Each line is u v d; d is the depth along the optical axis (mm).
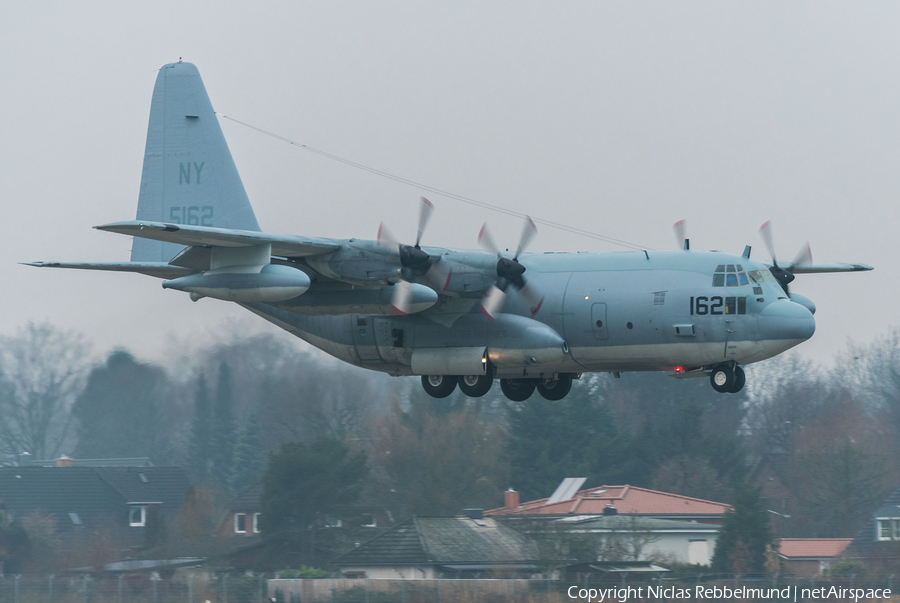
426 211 79438
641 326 79812
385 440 134000
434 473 129500
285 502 115688
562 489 135250
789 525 132875
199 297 80188
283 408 147250
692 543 108438
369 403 148875
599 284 81875
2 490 125000
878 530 112000
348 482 119688
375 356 89250
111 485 128750
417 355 86375
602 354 82125
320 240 79250
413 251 78562
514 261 81188
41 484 127312
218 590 82375
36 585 82438
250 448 147875
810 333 76938
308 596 80750
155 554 108062
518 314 83938
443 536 102438
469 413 139125
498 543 101250
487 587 82375
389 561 98688
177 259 80125
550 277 83938
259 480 124625
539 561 96688
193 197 95562
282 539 113312
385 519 123125
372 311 81500
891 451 138875
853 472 134125
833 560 104688
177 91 96750
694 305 78562
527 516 109438
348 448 124688
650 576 92125
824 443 142125
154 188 96375
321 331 91000
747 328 77562
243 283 77062
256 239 75688
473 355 83812
